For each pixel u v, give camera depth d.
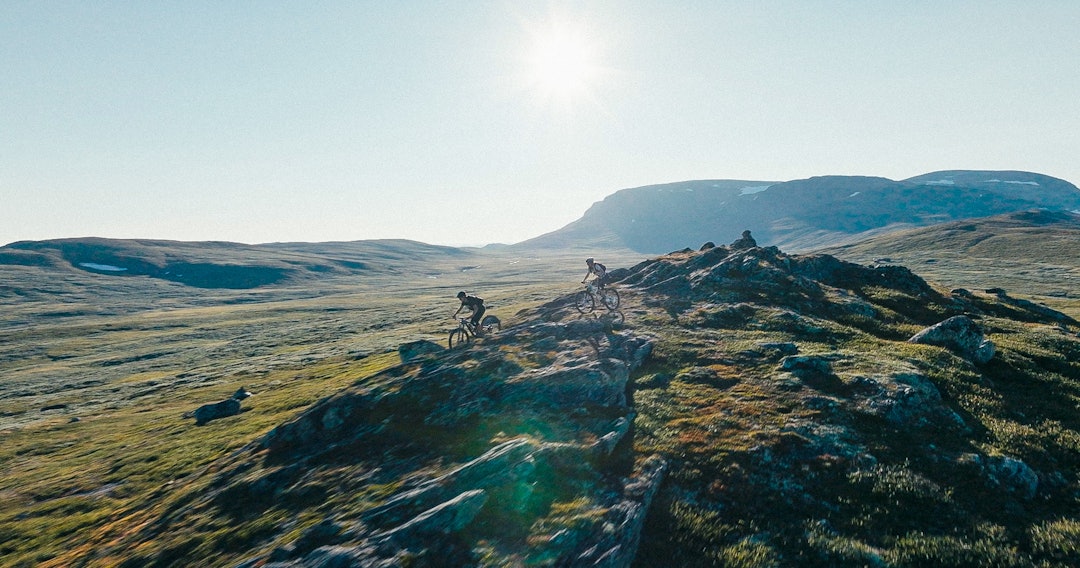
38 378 83.19
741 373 22.83
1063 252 158.25
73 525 24.66
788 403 19.27
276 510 16.78
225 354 95.19
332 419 22.66
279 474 19.31
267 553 13.88
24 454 41.91
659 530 13.35
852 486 14.43
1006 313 38.00
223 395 57.16
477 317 32.91
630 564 12.23
